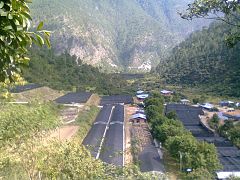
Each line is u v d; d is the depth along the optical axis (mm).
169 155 32031
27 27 2789
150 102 61094
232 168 27234
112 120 48531
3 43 2803
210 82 96188
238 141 35000
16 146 10664
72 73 94812
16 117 10492
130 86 105750
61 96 70500
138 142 36062
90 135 38469
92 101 69188
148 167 26516
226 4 5930
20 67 3213
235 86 85750
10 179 10766
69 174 11391
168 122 39406
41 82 76125
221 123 48188
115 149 29828
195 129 45969
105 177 11602
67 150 11617
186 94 88688
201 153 26969
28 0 2793
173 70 118812
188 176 24297
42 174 11484
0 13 2629
